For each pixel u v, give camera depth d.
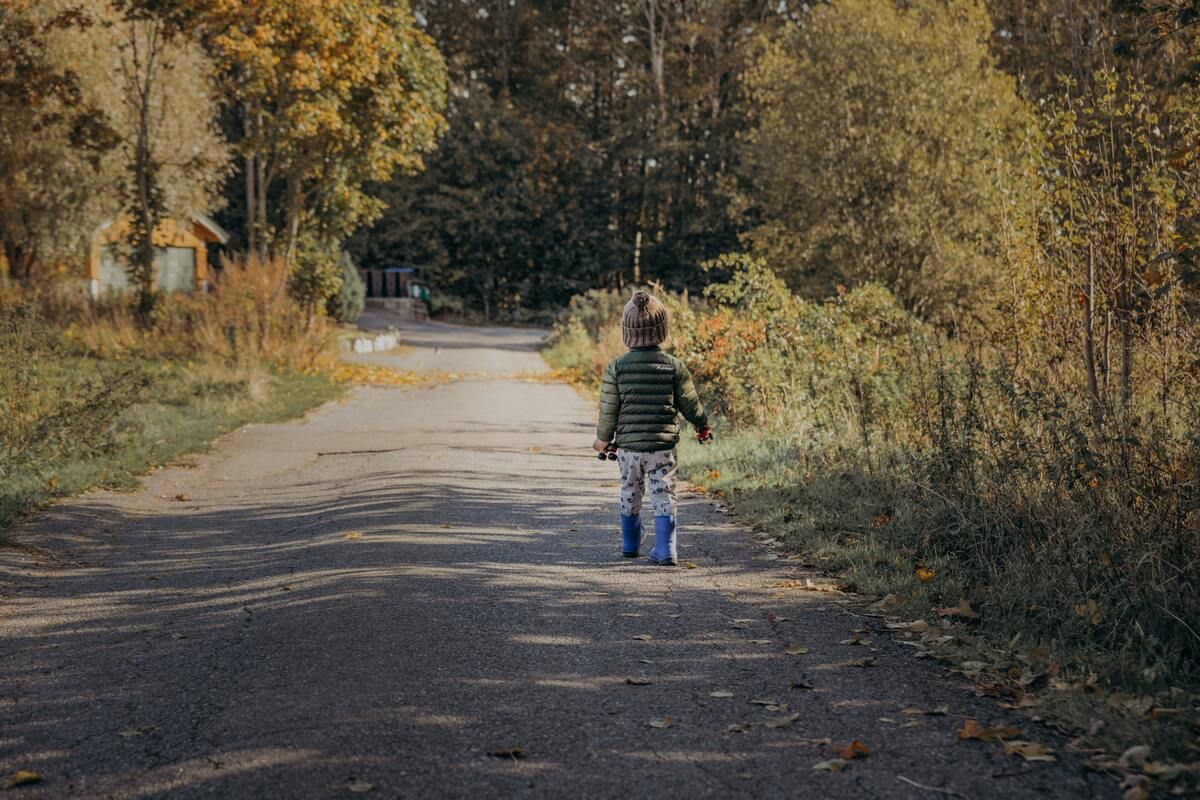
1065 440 6.13
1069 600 4.93
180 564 6.81
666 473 6.55
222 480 10.55
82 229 28.73
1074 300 8.14
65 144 26.58
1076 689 4.03
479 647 4.77
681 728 3.82
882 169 27.47
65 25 23.81
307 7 22.97
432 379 24.30
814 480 8.73
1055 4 20.95
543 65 64.06
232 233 51.44
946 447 6.98
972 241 24.64
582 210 60.34
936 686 4.23
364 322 45.91
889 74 27.55
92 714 4.04
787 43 31.31
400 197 58.41
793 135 29.86
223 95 28.45
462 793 3.28
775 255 31.77
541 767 3.47
